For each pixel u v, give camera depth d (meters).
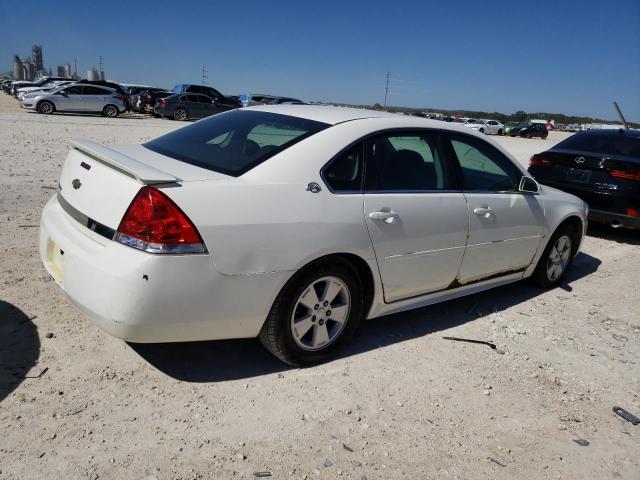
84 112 27.62
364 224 3.44
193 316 2.89
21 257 4.70
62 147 12.88
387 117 3.92
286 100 37.88
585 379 3.84
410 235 3.73
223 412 2.98
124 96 28.66
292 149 3.32
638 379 3.93
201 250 2.82
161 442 2.69
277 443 2.79
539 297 5.33
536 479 2.78
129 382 3.13
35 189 7.55
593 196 7.56
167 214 2.76
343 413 3.10
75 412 2.81
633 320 4.98
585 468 2.91
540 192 5.05
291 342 3.34
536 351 4.16
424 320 4.50
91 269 2.80
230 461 2.62
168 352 3.50
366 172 3.58
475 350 4.06
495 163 4.60
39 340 3.42
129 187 2.85
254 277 3.01
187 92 30.16
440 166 4.12
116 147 3.65
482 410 3.31
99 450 2.58
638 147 7.96
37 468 2.42
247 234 2.96
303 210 3.18
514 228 4.64
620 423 3.37
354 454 2.78
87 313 2.87
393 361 3.75
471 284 4.49
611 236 8.37
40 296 3.99
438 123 4.21
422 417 3.16
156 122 26.72
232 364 3.46
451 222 4.02
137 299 2.72
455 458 2.86
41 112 26.55
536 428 3.21
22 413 2.75
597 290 5.73
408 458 2.81
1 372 3.06
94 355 3.35
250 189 3.05
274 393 3.20
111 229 2.86
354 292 3.56
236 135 3.67
